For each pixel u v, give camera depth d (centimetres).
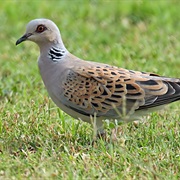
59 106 1586
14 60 2270
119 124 1603
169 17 2686
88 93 1533
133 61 2208
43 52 1602
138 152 1515
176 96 1520
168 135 1606
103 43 2477
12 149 1543
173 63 2222
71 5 2853
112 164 1452
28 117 1698
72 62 1577
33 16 2730
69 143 1555
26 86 1994
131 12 2773
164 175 1400
